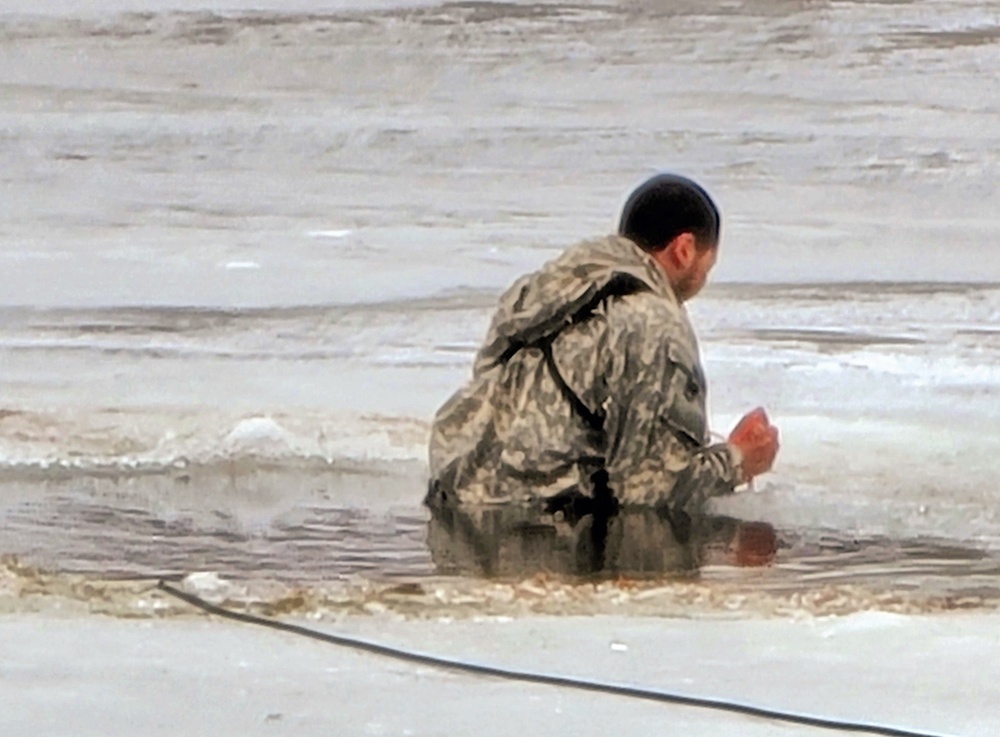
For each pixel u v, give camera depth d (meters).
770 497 17.09
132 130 27.14
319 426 19.14
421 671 13.35
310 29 30.12
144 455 18.44
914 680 13.34
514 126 27.16
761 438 16.05
